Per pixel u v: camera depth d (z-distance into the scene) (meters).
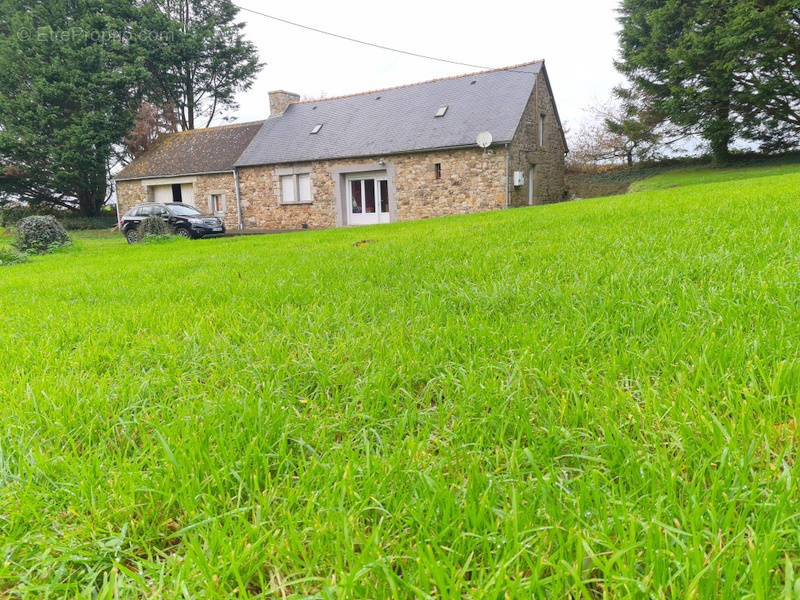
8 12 25.33
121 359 1.97
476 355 1.65
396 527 0.90
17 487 1.08
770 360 1.36
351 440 1.22
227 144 23.23
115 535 0.92
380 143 19.03
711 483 0.93
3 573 0.84
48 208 27.70
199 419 1.34
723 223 3.91
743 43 18.17
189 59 28.83
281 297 2.99
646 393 1.24
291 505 0.96
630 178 24.86
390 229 9.47
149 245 12.67
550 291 2.39
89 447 1.24
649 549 0.74
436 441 1.18
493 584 0.72
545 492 0.91
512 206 17.70
